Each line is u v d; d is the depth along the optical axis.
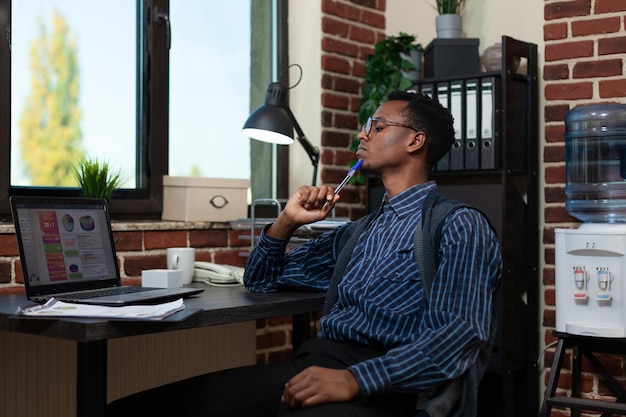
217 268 2.60
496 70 3.29
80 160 2.82
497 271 1.83
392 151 2.02
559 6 3.17
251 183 3.39
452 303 1.71
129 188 2.96
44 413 2.52
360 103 3.43
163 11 3.05
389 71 3.34
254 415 1.86
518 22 3.38
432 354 1.64
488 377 3.25
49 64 2.73
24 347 2.45
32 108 2.68
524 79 3.22
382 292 1.87
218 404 1.86
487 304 1.73
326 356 1.86
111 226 2.44
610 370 3.06
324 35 3.44
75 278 2.10
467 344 1.66
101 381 1.77
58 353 2.55
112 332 1.70
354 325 1.85
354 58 3.58
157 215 3.04
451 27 3.43
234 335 3.06
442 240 1.80
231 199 3.05
